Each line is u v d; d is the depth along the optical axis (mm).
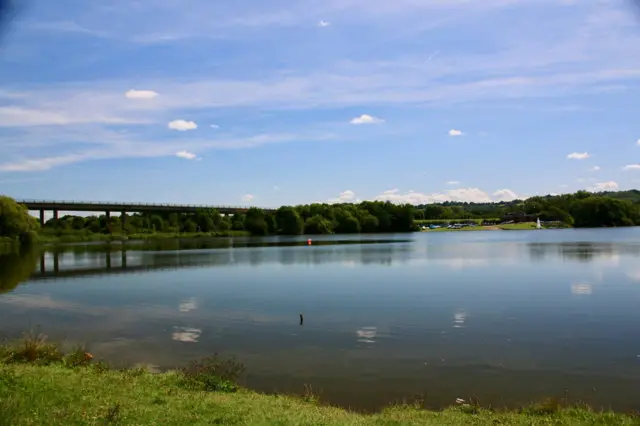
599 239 145125
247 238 199500
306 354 26172
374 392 20422
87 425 12438
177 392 16984
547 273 62969
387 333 31047
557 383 21578
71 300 45781
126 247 135500
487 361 24891
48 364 20969
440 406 18812
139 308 41031
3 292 51719
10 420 12172
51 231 169875
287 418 14391
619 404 19125
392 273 65812
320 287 53188
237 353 26469
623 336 30000
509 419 15977
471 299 44094
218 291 51000
